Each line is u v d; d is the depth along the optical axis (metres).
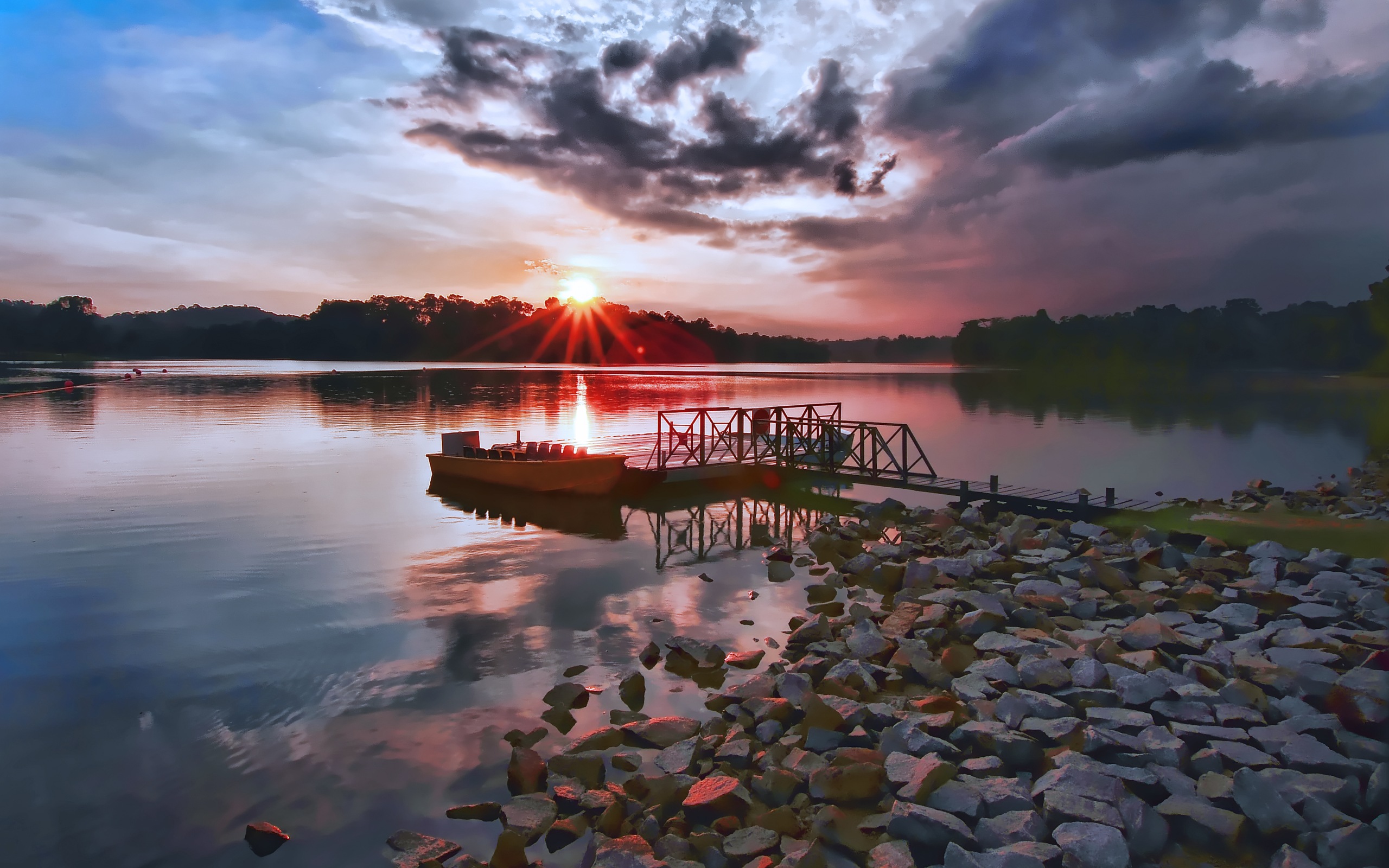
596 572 15.09
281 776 7.51
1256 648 9.67
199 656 10.55
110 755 7.93
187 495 22.50
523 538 18.19
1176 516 16.91
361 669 10.09
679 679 9.74
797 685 8.65
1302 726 7.29
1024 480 26.89
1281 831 5.84
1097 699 8.15
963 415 53.59
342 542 17.44
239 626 11.80
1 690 9.50
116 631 11.50
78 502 21.39
